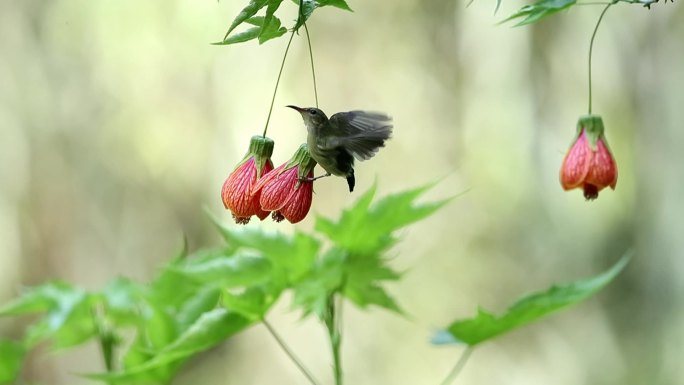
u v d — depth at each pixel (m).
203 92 14.84
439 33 15.57
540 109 14.91
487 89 15.03
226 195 3.98
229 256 4.20
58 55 14.78
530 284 14.86
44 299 4.77
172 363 4.32
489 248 15.08
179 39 14.48
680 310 14.34
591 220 14.84
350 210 3.90
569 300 3.93
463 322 4.01
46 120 14.91
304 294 3.98
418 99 15.57
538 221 14.93
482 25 15.08
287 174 3.87
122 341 4.93
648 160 14.66
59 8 14.65
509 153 14.92
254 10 3.41
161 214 14.98
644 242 14.67
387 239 3.98
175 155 14.84
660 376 14.04
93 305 4.84
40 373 14.23
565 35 14.83
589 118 4.37
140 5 14.38
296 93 15.27
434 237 15.25
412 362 14.66
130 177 15.02
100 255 14.99
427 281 15.09
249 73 14.91
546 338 15.04
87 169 14.98
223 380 14.68
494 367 14.89
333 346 4.04
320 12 15.59
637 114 14.76
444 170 15.41
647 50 14.66
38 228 14.99
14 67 14.80
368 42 15.70
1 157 14.83
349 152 3.61
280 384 14.59
